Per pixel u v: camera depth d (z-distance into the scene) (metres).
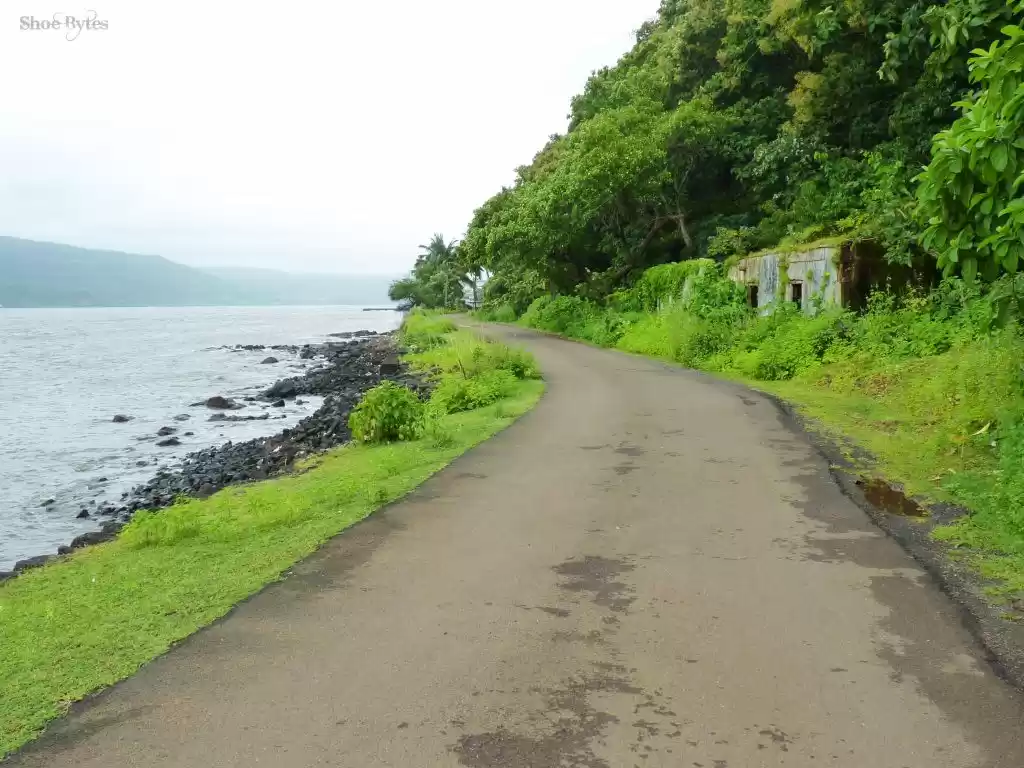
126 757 3.04
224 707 3.41
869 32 20.58
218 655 3.93
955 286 14.35
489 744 3.09
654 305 26.52
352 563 5.32
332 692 3.53
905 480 7.32
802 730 3.18
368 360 34.56
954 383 10.02
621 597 4.62
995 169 5.71
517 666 3.75
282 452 13.99
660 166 28.70
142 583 5.24
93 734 3.22
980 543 5.43
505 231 33.88
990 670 3.67
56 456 15.80
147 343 58.94
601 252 35.38
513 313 46.19
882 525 5.99
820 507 6.48
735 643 3.98
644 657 3.83
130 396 25.89
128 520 10.50
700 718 3.27
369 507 6.82
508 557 5.38
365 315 151.88
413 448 9.97
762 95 29.48
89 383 30.09
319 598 4.69
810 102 23.84
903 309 15.13
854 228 17.81
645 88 32.91
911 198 16.14
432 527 6.14
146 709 3.41
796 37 23.58
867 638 4.02
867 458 8.30
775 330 17.02
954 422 8.93
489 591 4.75
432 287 84.75
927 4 18.56
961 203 6.38
